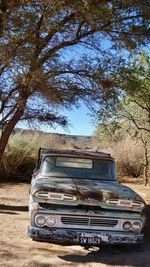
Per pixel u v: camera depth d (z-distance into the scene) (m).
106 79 9.92
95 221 6.34
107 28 9.90
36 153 19.05
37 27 9.27
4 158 17.72
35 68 9.08
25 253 6.45
